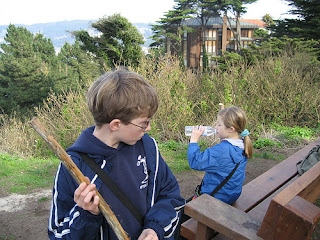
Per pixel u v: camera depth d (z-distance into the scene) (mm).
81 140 1087
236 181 2221
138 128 1084
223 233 1676
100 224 1040
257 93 7602
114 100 1025
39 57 38938
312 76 9539
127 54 21375
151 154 1264
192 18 44344
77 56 50781
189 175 4508
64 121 7125
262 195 2504
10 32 37750
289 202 1395
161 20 46188
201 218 1776
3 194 4164
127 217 1134
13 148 7578
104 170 1088
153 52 8141
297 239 1354
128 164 1147
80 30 22969
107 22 21516
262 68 8641
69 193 1072
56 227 1068
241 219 1701
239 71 8680
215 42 46062
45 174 5043
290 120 7465
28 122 904
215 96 7668
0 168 5344
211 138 6066
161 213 1201
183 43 46688
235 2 40312
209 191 2277
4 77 33062
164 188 1324
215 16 43688
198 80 8633
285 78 8055
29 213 3617
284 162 3225
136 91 1049
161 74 7387
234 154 2172
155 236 1113
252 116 6934
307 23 21734
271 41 19766
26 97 29797
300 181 1623
